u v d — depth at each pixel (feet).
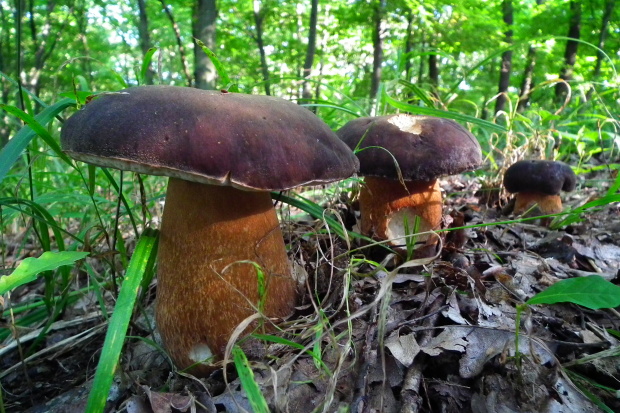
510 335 0.60
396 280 0.76
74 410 0.64
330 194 1.28
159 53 0.88
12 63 3.31
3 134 2.22
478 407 0.51
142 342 0.75
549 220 1.21
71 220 1.60
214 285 0.60
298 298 0.72
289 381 0.52
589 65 4.76
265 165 0.50
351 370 0.56
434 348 0.57
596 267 0.92
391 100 1.00
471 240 1.03
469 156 0.84
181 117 0.50
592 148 1.85
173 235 0.62
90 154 0.50
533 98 4.71
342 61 5.44
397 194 0.88
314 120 0.60
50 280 0.79
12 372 0.79
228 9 4.34
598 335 0.64
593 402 0.52
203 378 0.62
